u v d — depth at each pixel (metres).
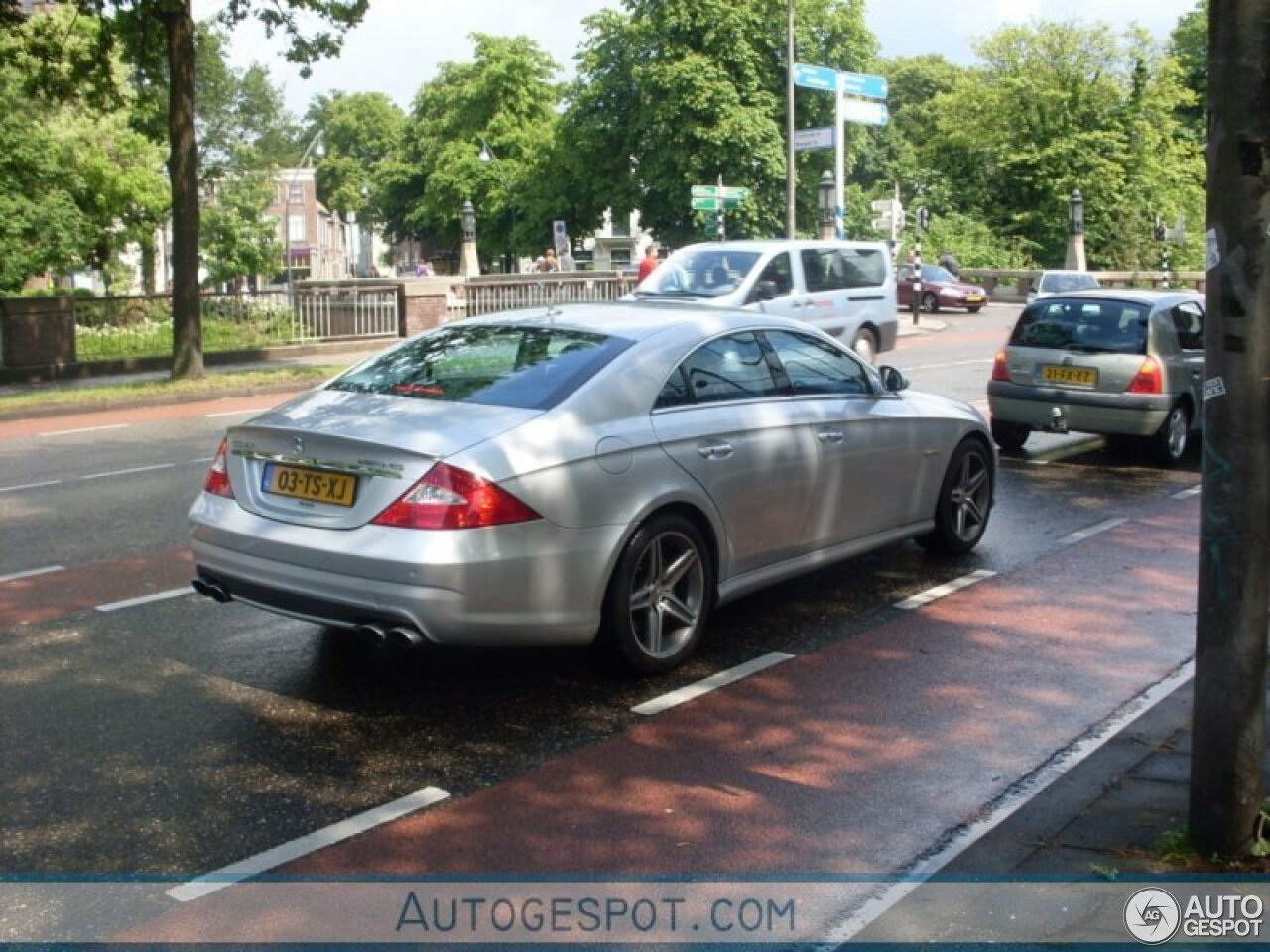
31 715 5.22
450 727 5.09
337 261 106.69
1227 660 3.63
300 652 6.07
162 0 18.75
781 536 6.27
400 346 6.23
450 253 79.62
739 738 4.98
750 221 49.78
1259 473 3.53
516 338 5.98
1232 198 3.42
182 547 8.35
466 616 4.86
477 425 5.12
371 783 4.54
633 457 5.41
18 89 31.39
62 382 20.97
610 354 5.70
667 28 48.91
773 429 6.15
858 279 18.16
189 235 19.84
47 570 7.73
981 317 38.19
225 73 52.28
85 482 11.06
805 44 50.62
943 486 7.59
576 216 57.50
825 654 6.02
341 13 20.03
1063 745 4.88
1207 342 3.56
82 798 4.41
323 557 4.98
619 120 52.28
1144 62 58.94
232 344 24.52
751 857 3.98
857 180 65.62
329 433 5.10
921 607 6.84
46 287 45.53
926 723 5.13
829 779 4.58
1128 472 11.16
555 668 5.80
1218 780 3.70
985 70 61.56
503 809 4.33
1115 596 7.05
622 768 4.69
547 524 5.04
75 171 35.88
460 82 75.75
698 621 5.80
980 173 63.31
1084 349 11.31
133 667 5.84
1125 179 59.78
